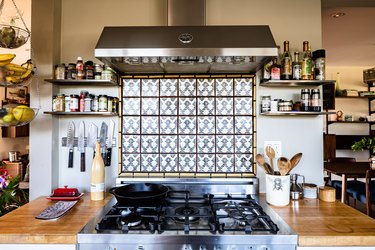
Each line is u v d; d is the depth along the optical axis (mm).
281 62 1621
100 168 1565
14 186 1866
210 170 1760
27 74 1362
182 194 1672
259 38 1378
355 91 4617
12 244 1072
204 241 1083
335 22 2809
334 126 4809
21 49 2621
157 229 1129
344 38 3348
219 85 1765
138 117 1772
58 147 1750
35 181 1660
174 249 1088
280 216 1281
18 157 4621
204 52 1317
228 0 1758
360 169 3061
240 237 1078
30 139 1671
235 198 1576
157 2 1761
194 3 1618
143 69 1671
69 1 1775
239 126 1762
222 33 1420
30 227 1142
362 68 4918
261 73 1712
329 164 3430
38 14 1669
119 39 1388
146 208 1337
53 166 1684
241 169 1757
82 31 1768
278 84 1671
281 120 1751
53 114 1667
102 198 1563
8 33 1267
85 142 1743
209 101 1770
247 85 1760
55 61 1694
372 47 3746
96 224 1178
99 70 1639
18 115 1370
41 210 1364
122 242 1087
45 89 1670
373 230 1109
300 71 1585
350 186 3250
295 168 1744
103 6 1771
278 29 1757
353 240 1052
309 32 1755
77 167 1755
